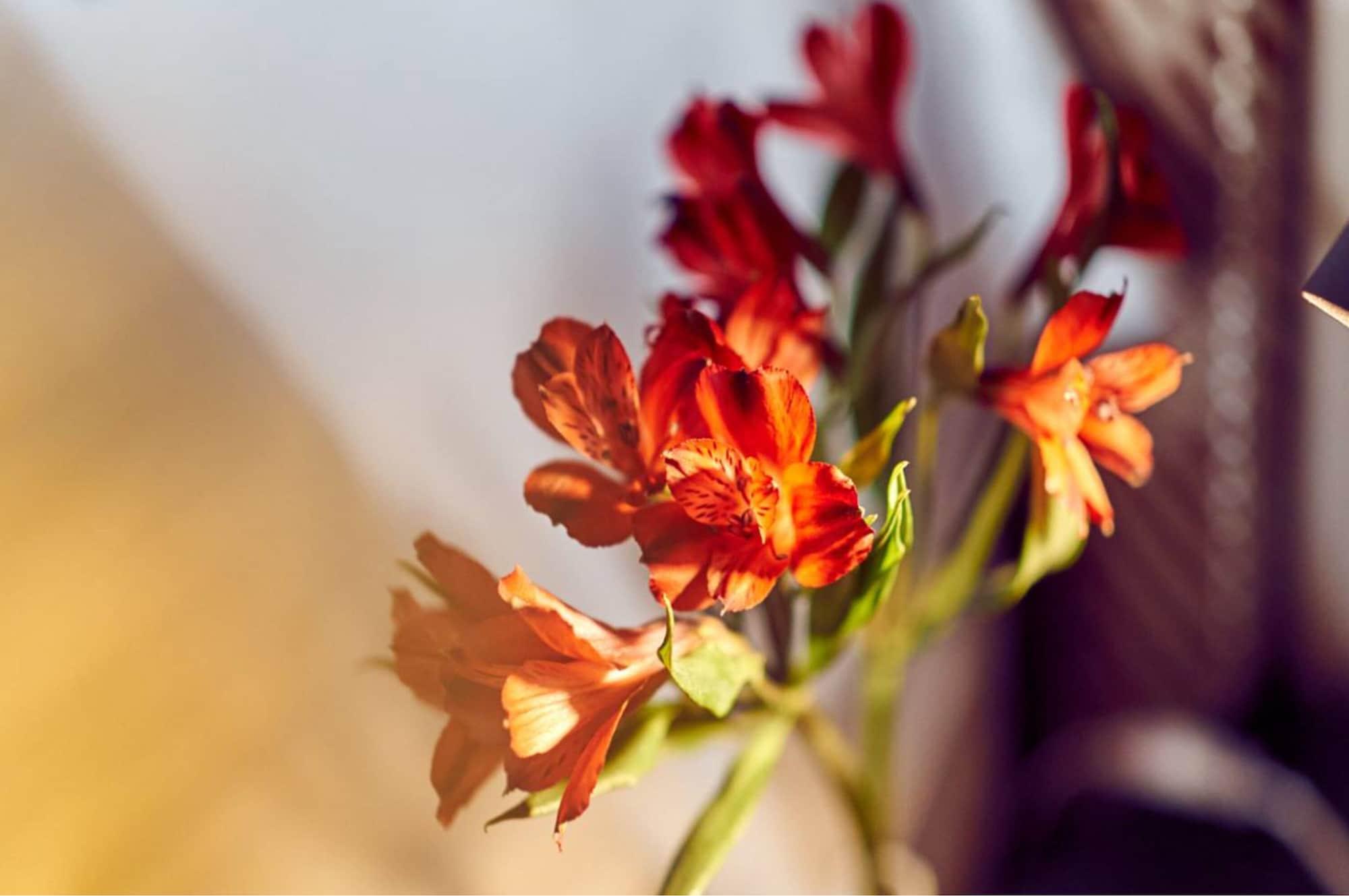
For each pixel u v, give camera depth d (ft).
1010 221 3.65
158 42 2.36
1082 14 3.12
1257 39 2.85
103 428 2.31
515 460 2.64
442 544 2.08
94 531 2.29
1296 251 3.01
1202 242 3.11
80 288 2.30
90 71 2.32
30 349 2.27
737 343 2.16
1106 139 2.21
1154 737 3.37
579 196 2.72
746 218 2.30
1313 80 2.86
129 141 2.34
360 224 2.50
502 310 2.63
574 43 2.70
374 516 2.50
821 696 3.14
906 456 2.53
